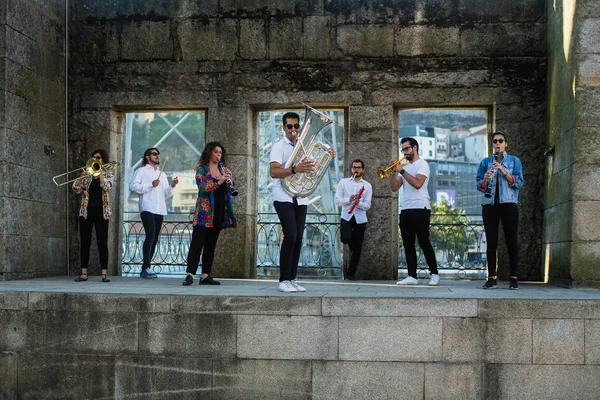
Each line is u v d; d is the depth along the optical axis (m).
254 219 10.66
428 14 10.12
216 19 10.41
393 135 10.33
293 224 7.14
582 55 8.06
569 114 8.36
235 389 6.25
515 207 7.86
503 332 6.05
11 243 9.02
